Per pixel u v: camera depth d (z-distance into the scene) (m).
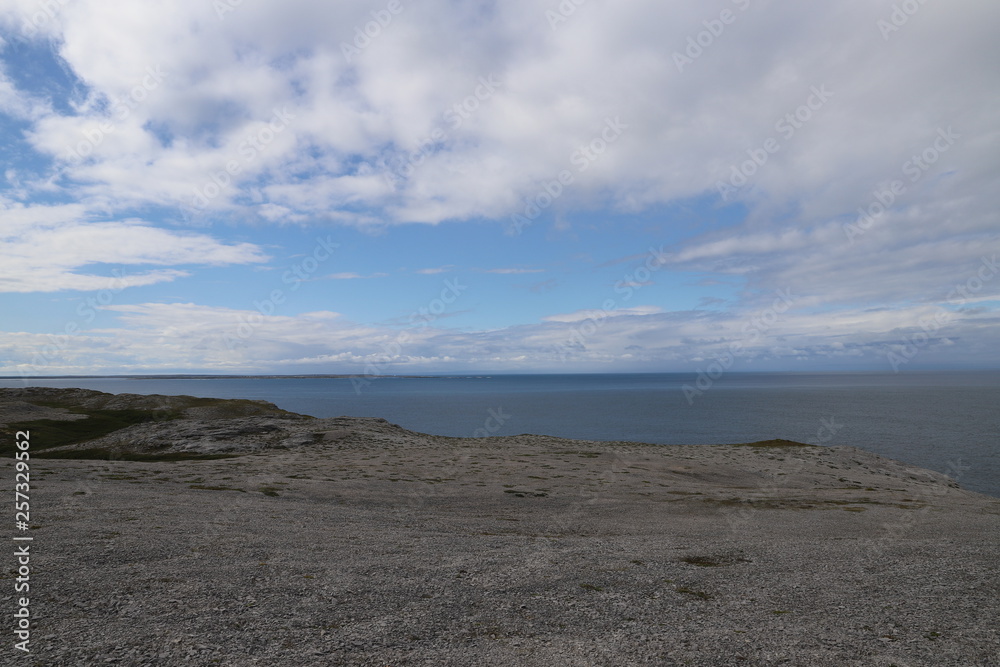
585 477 31.70
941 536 15.95
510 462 36.94
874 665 6.47
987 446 80.81
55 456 40.72
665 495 25.92
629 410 158.12
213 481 24.36
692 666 6.33
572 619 7.87
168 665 6.02
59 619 7.20
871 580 10.36
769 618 8.10
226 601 8.16
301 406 182.88
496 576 10.02
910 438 90.75
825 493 29.64
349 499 21.25
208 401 81.88
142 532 12.45
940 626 7.87
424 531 14.99
